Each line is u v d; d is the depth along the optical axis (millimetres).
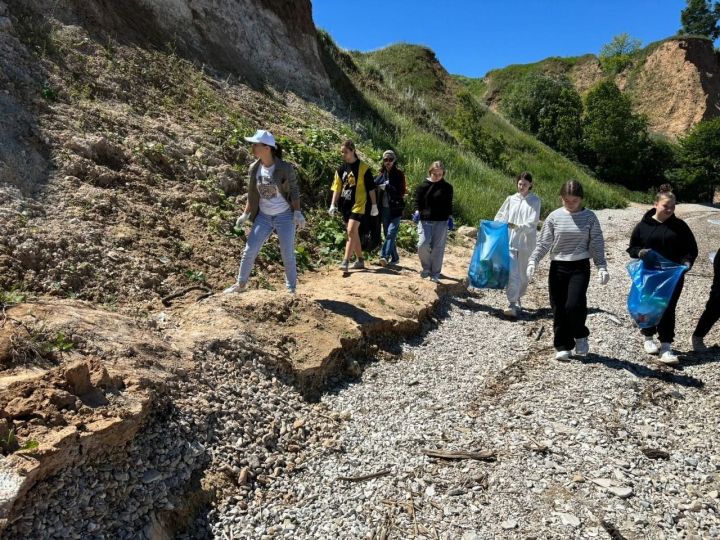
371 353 5508
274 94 12750
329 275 7562
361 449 4051
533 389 5039
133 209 6262
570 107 33562
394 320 5973
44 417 2816
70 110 6918
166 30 10922
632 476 3787
